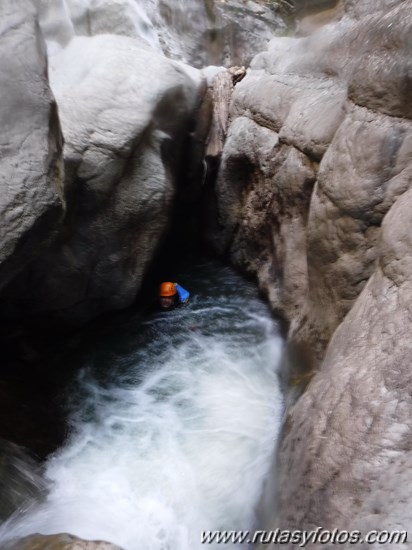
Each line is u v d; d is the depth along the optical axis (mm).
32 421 3932
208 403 4352
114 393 4520
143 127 4914
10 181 2955
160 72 5348
